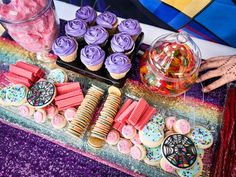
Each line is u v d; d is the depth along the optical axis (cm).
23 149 51
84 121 51
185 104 54
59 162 50
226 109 52
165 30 63
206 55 60
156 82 50
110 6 67
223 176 47
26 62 58
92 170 50
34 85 54
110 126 51
